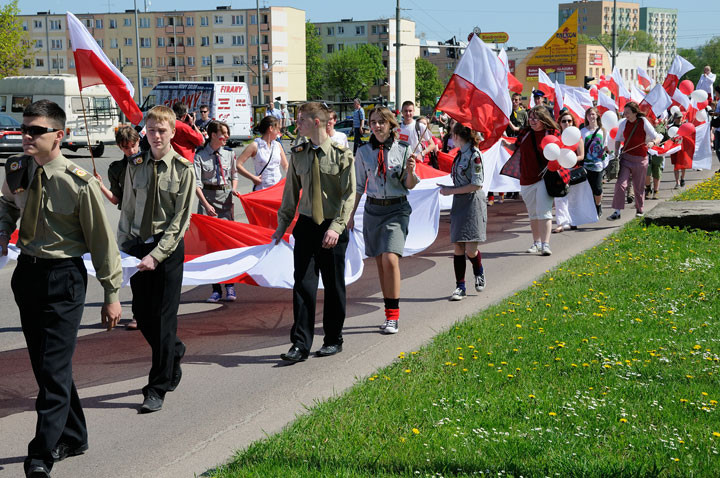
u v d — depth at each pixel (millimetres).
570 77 54344
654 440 4500
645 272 9109
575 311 7469
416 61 152625
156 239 5254
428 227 10094
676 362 5891
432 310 7977
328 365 6215
